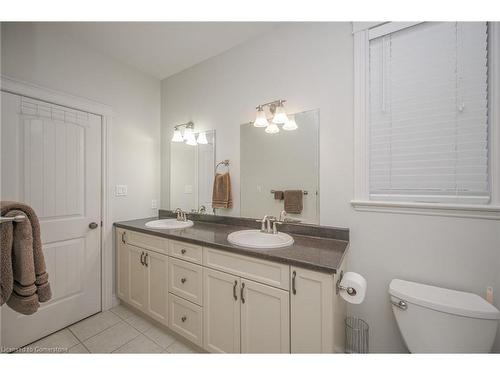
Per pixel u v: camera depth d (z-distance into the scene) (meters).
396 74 1.32
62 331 1.71
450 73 1.19
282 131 1.71
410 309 1.10
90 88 1.92
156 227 1.83
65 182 1.75
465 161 1.16
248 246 1.27
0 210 0.78
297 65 1.63
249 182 1.88
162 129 2.53
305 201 1.60
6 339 1.47
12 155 1.50
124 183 2.18
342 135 1.47
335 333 1.05
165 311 1.63
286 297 1.10
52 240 1.68
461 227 1.16
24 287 0.80
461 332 0.99
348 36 1.44
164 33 1.78
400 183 1.32
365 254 1.40
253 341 1.21
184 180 2.32
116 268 2.08
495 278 1.09
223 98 2.04
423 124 1.25
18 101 1.53
